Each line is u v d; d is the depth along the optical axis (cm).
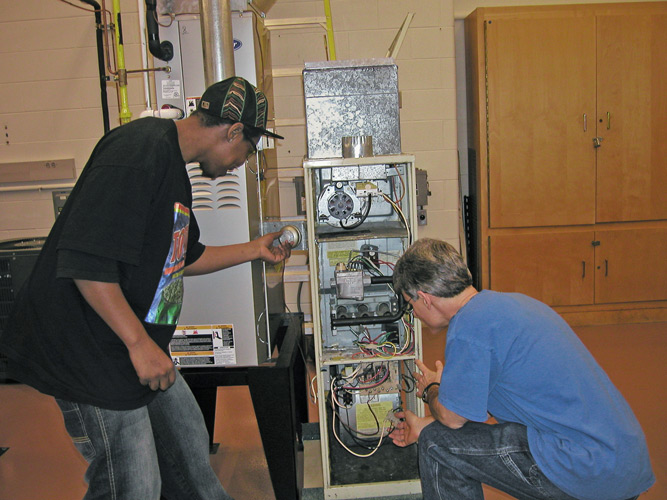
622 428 128
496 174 340
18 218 351
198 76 182
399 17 341
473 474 145
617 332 343
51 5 329
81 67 335
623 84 331
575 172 339
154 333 138
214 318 182
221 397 291
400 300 194
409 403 221
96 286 115
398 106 197
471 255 386
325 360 191
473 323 136
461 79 379
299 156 347
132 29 329
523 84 332
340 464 213
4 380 312
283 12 338
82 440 132
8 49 334
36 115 340
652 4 325
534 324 136
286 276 287
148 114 177
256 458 231
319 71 194
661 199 342
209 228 182
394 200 208
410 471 206
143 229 120
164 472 161
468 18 358
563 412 131
